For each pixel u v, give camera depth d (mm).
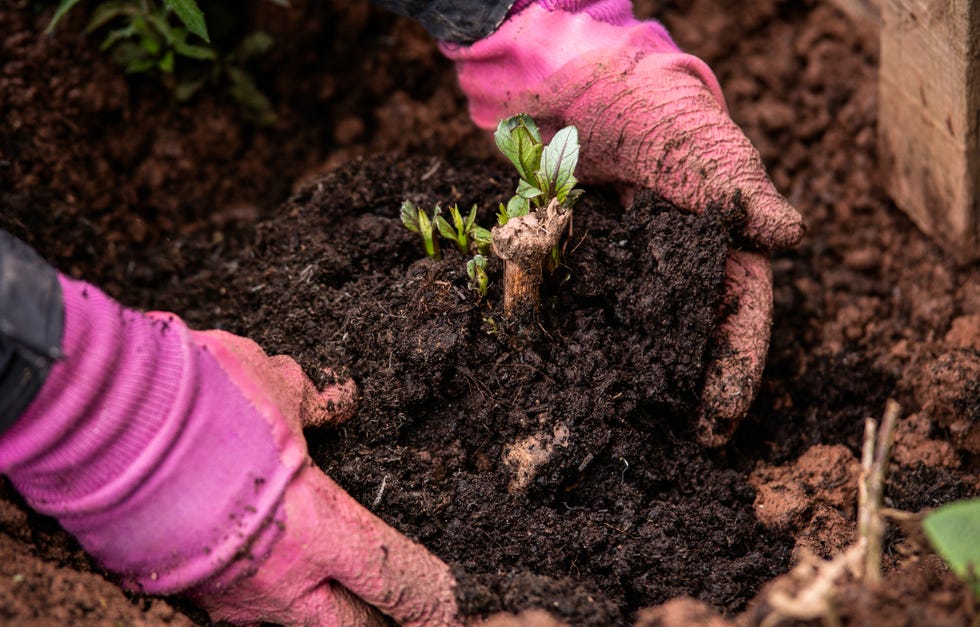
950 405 877
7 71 948
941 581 762
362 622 780
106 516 755
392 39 1041
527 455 823
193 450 754
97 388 735
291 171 1021
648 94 834
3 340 705
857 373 918
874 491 748
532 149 816
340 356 841
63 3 909
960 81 874
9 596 749
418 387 830
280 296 881
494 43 845
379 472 826
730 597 812
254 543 760
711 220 834
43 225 935
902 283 955
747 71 1048
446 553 817
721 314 849
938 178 926
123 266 959
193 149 1000
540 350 838
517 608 782
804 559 779
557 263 836
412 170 926
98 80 976
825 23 1043
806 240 980
